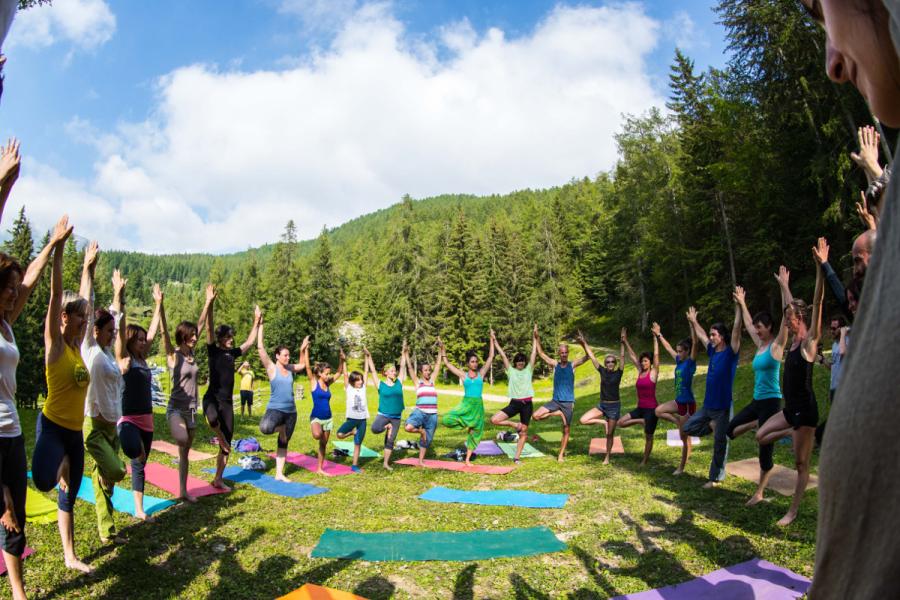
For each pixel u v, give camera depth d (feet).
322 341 156.25
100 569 14.21
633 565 14.66
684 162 92.32
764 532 16.14
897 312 1.49
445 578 14.32
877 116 2.03
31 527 16.75
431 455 33.96
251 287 193.57
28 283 11.51
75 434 13.28
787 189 68.33
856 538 1.60
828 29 2.08
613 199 125.18
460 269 146.82
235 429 43.52
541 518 18.98
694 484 22.03
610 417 27.86
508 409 30.53
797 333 16.31
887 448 1.49
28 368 88.02
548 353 133.80
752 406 19.62
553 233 167.22
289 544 16.61
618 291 127.24
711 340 21.86
